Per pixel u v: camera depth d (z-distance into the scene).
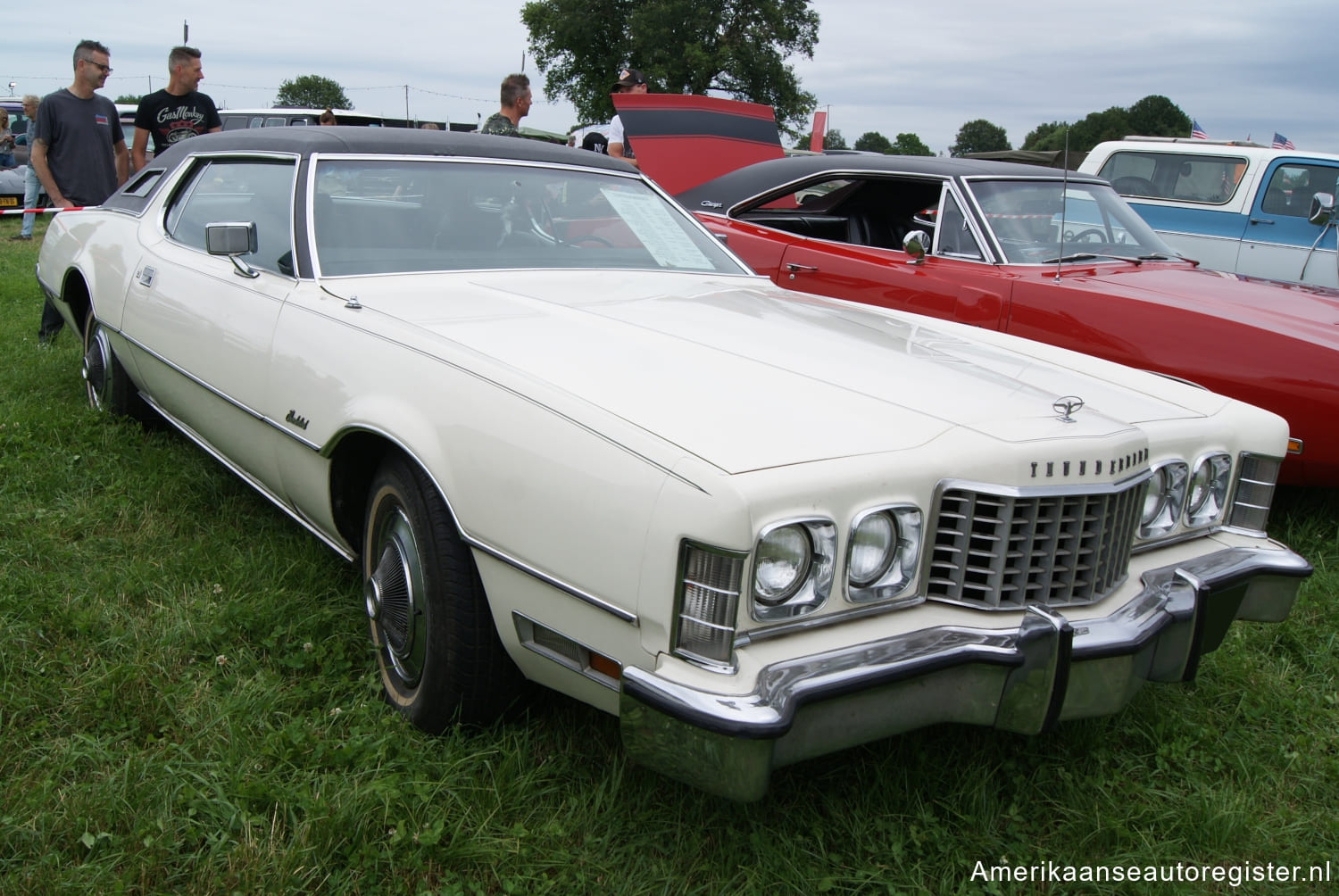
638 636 1.77
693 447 1.76
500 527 1.99
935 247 5.06
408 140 3.23
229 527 3.38
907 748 2.33
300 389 2.60
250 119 15.25
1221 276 4.95
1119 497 2.07
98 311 4.05
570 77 41.41
